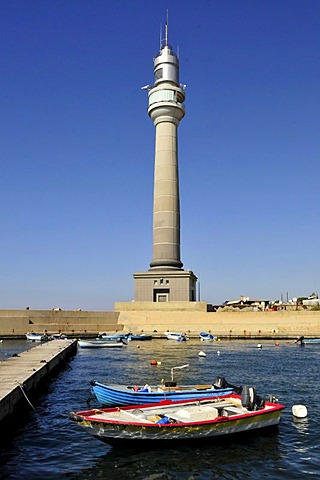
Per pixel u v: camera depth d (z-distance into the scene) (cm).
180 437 1681
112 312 8400
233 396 2084
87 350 5722
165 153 8944
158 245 8931
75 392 2795
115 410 1806
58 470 1502
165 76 9144
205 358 4666
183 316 8256
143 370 3750
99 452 1669
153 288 8894
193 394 2141
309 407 2378
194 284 9569
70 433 1914
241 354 5122
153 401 2088
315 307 10394
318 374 3531
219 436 1756
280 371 3694
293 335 7394
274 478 1449
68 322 7962
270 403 1970
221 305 12250
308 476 1468
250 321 7988
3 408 1905
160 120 9006
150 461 1580
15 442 1794
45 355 3631
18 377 2445
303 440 1817
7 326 7438
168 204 8912
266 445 1756
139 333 7781
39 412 2284
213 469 1521
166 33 9512
